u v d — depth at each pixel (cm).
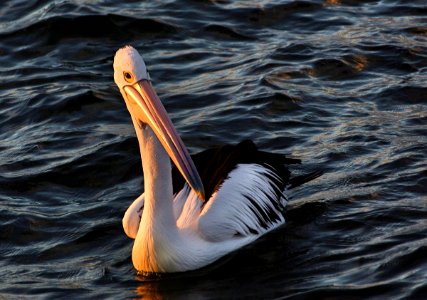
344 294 1048
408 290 1034
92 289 1127
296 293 1069
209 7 1989
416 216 1219
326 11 1947
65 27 1925
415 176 1320
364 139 1448
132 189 1383
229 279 1132
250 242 1219
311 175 1316
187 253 1154
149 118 1076
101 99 1659
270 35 1873
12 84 1753
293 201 1312
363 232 1202
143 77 1081
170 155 1072
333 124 1516
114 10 1986
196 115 1579
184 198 1220
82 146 1509
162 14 1962
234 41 1862
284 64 1736
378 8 1947
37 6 2045
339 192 1310
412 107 1557
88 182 1414
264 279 1124
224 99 1623
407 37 1803
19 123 1617
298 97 1605
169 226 1138
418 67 1697
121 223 1290
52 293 1122
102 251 1232
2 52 1880
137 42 1880
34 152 1502
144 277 1152
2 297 1116
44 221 1307
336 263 1135
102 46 1875
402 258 1110
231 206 1214
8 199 1373
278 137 1488
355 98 1602
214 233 1188
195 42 1864
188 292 1108
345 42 1798
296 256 1170
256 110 1573
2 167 1459
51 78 1761
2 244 1265
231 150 1287
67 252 1235
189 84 1695
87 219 1308
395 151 1398
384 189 1298
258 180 1262
